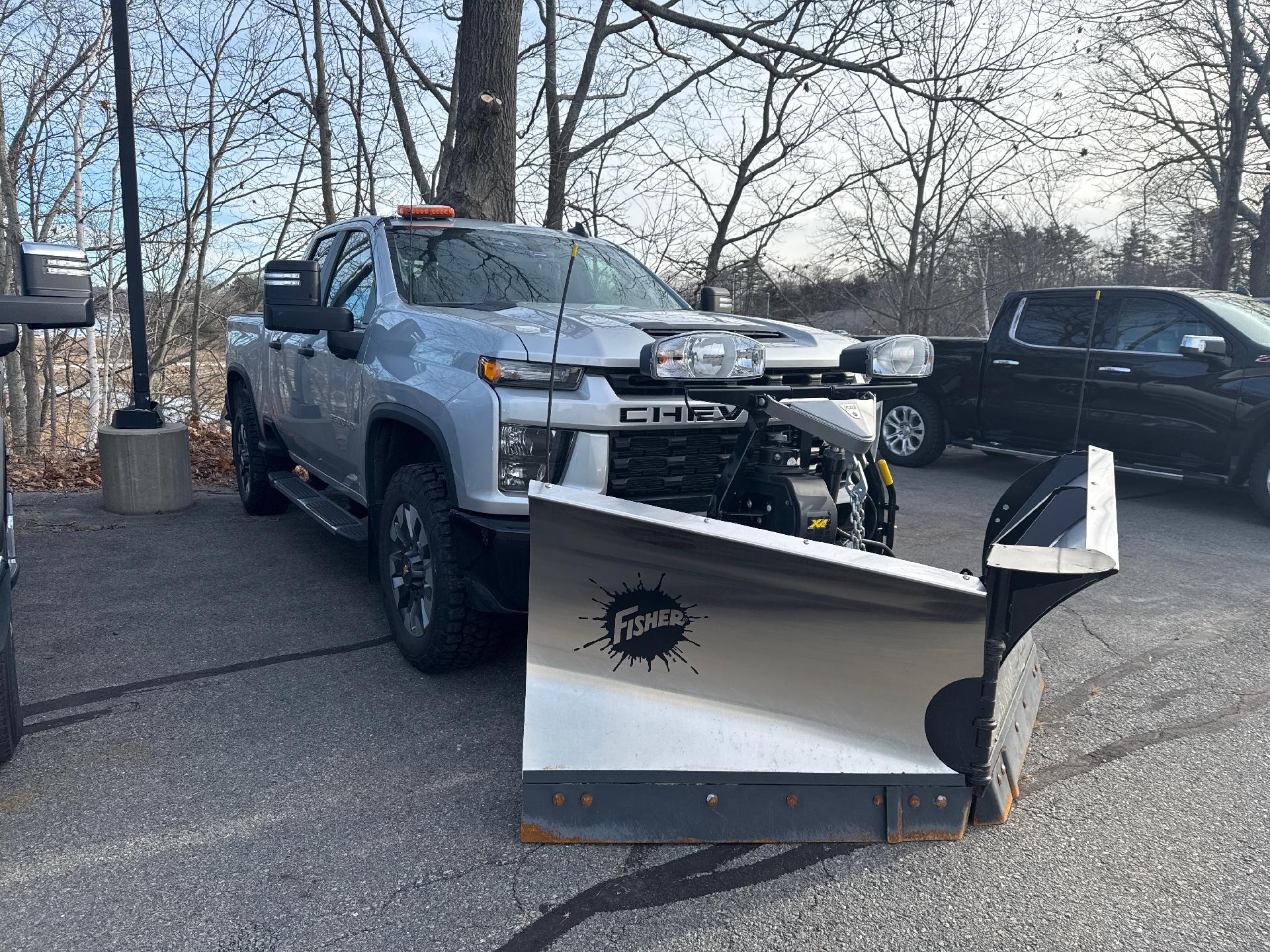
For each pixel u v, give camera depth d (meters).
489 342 3.45
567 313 3.87
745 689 2.63
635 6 10.81
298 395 5.42
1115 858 2.61
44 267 2.99
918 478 9.20
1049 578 2.45
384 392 4.01
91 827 2.74
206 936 2.25
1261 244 19.45
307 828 2.74
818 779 2.61
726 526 2.58
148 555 5.79
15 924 2.29
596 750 2.63
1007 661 2.91
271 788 2.97
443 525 3.58
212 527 6.58
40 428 17.20
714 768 2.61
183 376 20.50
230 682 3.83
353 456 4.55
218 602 4.88
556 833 2.62
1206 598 5.12
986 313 22.00
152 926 2.29
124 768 3.11
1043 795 2.96
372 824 2.76
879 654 2.55
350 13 13.90
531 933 2.28
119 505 6.95
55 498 7.52
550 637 2.68
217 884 2.46
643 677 2.66
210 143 16.72
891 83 11.47
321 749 3.25
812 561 2.50
